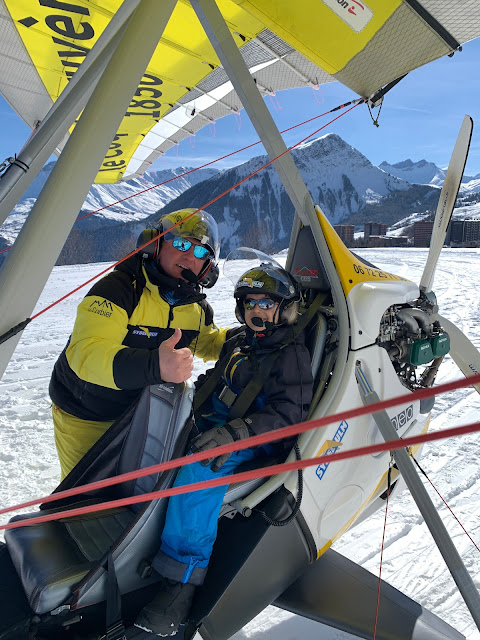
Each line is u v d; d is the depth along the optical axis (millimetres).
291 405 1782
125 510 1825
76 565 1502
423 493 1730
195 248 2059
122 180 5598
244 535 1666
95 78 1537
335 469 1883
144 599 1602
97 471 1816
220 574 1597
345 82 2506
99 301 1845
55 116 1551
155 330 2094
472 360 2520
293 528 1747
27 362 5508
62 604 1413
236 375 1970
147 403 1687
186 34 2994
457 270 15312
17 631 1389
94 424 2027
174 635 1511
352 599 1836
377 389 2023
